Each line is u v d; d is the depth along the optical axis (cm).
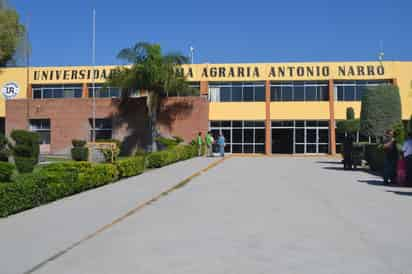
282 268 608
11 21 3488
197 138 3512
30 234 799
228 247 715
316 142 4078
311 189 1431
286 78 4128
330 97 4066
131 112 3888
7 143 1756
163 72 3469
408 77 4041
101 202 1150
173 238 775
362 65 4091
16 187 994
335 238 774
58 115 4016
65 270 601
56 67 4478
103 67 4388
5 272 591
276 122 4103
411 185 1529
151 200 1190
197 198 1233
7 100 4109
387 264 625
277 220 929
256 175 1889
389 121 2186
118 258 656
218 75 4184
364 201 1184
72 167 1295
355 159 2239
